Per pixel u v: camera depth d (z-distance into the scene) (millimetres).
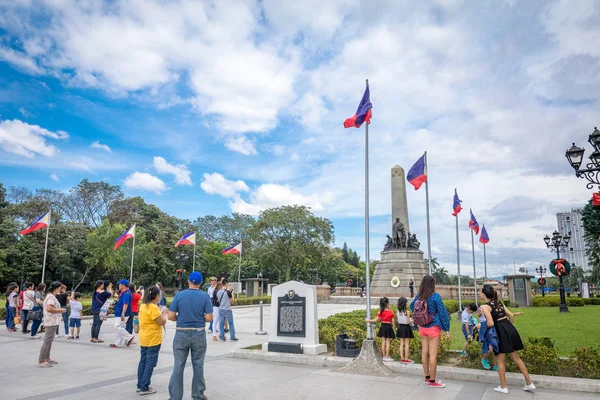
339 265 71750
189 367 9188
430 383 7371
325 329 11609
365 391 7086
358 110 10945
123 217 57344
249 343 12688
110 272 54531
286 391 7090
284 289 10859
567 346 11508
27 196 54344
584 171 10141
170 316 6426
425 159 18484
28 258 47000
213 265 60969
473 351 9047
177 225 62188
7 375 8391
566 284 79750
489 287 7309
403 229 39656
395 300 36750
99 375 8391
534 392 6996
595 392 6961
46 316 9422
